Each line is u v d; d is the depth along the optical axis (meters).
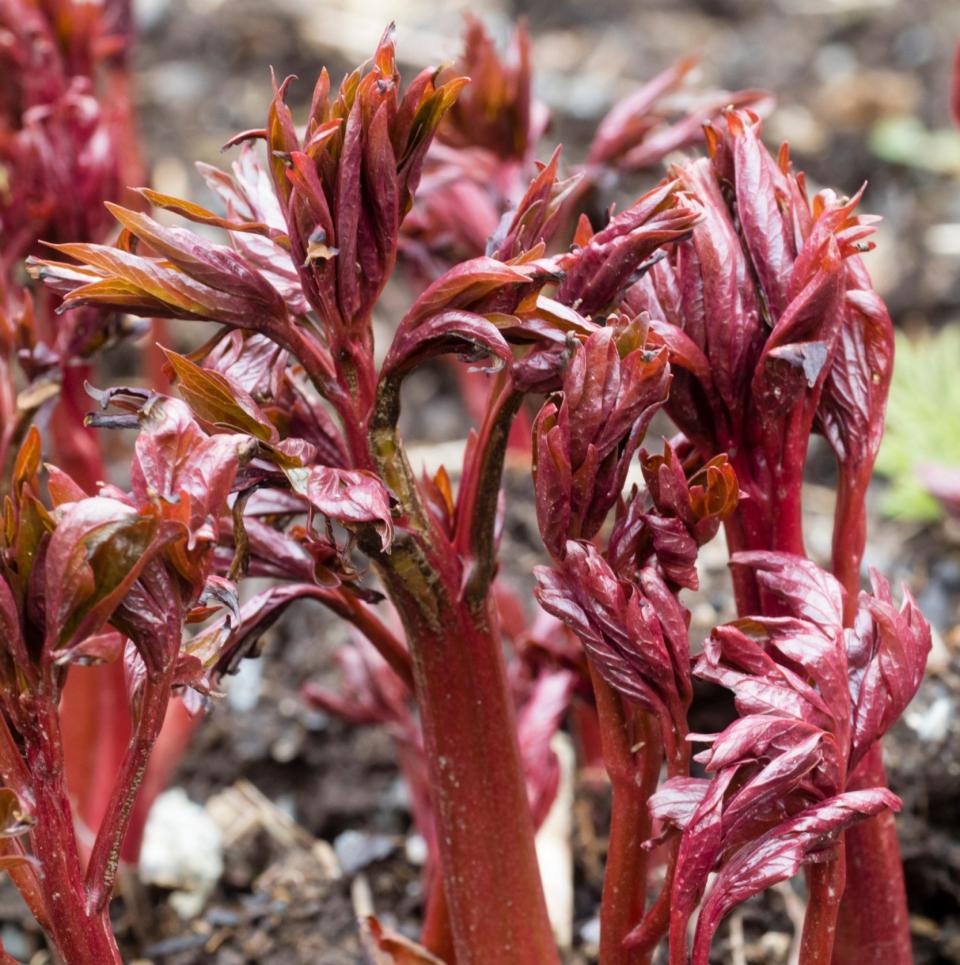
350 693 0.69
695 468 0.50
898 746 0.64
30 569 0.44
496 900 0.51
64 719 0.62
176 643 0.45
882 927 0.52
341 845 0.69
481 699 0.50
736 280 0.49
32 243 0.60
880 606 0.47
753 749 0.46
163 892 0.66
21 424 0.56
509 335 0.47
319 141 0.46
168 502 0.44
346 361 0.48
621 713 0.49
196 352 0.48
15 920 0.65
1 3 0.62
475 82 0.64
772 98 0.63
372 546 0.48
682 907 0.47
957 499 0.70
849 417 0.50
